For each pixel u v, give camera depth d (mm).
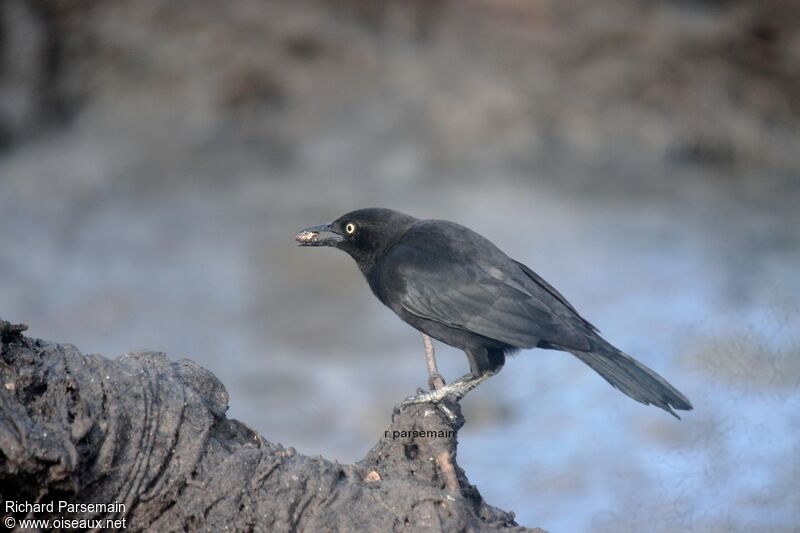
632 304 17547
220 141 26906
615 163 25703
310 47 28203
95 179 25234
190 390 6211
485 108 26500
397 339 17047
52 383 5879
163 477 5930
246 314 18031
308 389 15320
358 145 26438
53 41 28672
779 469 10875
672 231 21734
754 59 27156
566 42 27469
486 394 14961
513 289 8297
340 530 6012
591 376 15328
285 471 6117
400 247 8625
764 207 23312
